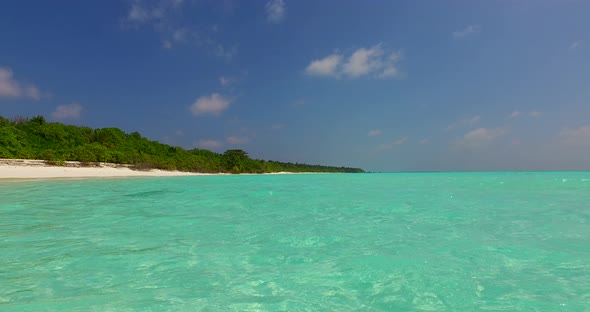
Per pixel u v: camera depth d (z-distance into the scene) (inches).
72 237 296.5
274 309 157.4
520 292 177.9
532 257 239.9
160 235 311.0
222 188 959.0
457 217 421.7
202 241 289.9
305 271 212.5
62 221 376.2
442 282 192.2
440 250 260.8
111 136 2171.5
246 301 166.2
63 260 227.6
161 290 179.0
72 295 169.8
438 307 160.4
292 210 489.7
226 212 466.6
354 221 394.9
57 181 1066.1
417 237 308.3
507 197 682.2
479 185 1128.8
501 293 176.7
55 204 519.2
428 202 595.5
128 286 183.6
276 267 219.8
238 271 211.8
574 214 442.6
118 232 321.7
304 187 1058.1
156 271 209.2
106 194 695.1
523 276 201.8
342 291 179.9
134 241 285.3
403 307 160.6
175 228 345.4
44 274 200.1
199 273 207.3
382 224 372.5
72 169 1493.6
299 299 169.6
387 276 202.7
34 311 149.6
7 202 536.1
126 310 153.4
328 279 198.7
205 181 1424.7
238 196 708.7
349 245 278.5
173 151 2573.8
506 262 228.8
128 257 237.6
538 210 484.1
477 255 245.8
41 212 438.9
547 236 309.0
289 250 262.1
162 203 561.6
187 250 259.0
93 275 200.2
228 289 181.9
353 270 213.6
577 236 308.5
